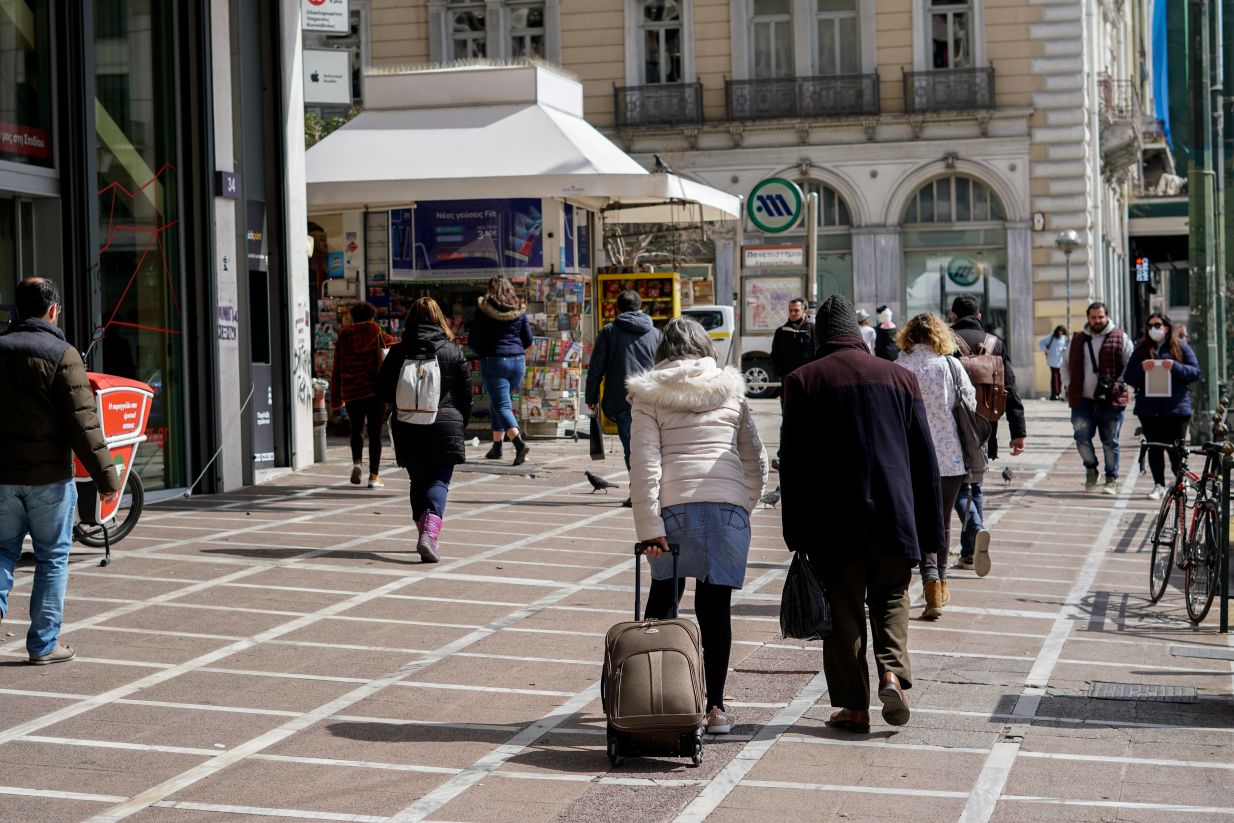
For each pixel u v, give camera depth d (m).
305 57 19.84
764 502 15.57
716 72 42.62
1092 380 17.45
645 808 6.17
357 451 16.78
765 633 9.64
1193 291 22.36
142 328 15.25
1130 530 14.59
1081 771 6.70
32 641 8.53
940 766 6.77
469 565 11.75
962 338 12.33
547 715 7.62
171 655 8.77
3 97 13.37
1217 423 10.21
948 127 41.19
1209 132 22.34
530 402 22.50
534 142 22.33
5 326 12.26
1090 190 41.62
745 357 36.31
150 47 15.45
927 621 10.10
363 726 7.37
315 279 23.84
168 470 15.66
